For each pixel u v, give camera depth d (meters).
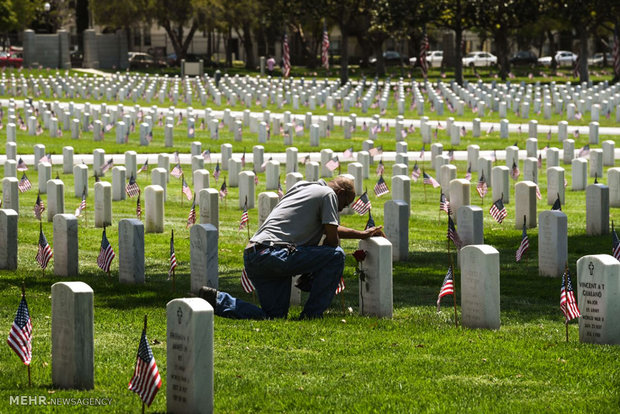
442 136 53.44
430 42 131.88
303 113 67.62
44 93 83.12
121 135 49.16
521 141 50.03
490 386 10.88
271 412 9.98
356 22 112.12
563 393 10.60
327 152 36.25
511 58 134.12
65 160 38.53
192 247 16.55
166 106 73.12
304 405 10.15
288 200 14.07
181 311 9.54
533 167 32.47
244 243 23.27
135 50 143.12
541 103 69.44
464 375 11.38
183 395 9.57
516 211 25.44
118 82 86.31
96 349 12.55
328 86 85.12
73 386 10.59
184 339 9.53
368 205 22.41
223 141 50.72
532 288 17.75
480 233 19.64
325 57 100.75
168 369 9.71
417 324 14.30
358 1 90.50
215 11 111.50
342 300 15.36
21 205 29.66
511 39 141.62
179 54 119.75
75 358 10.55
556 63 123.56
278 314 14.45
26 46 116.44
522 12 87.38
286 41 98.06
